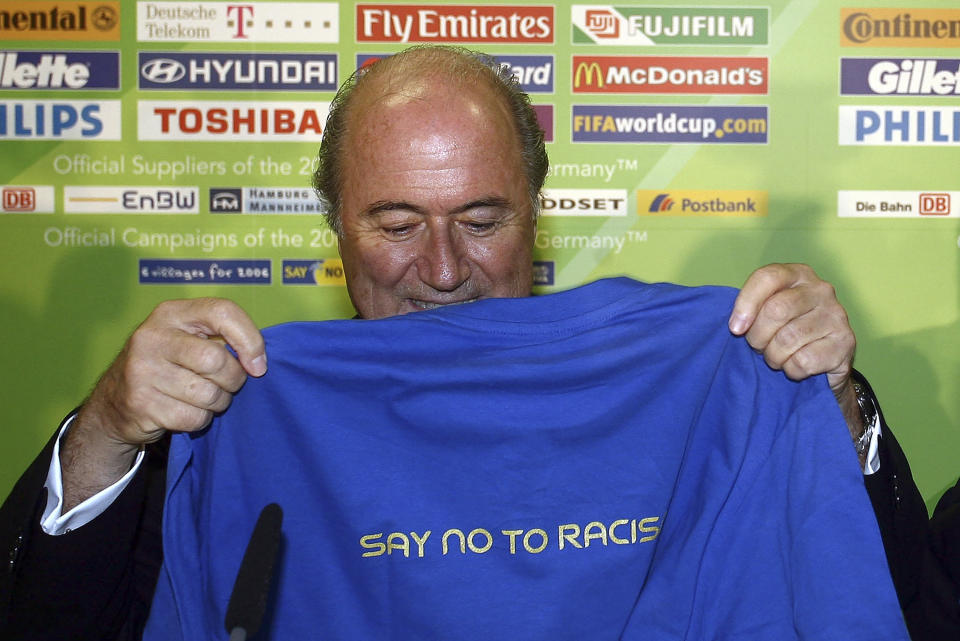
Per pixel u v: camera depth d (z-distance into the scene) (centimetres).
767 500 97
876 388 219
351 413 97
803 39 219
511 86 123
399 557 95
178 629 96
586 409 98
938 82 219
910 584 116
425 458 97
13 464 220
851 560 92
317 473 96
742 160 220
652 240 221
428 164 110
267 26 220
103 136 220
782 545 96
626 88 220
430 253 112
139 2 219
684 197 221
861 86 219
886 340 220
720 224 221
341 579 96
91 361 221
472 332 99
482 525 96
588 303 103
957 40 219
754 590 96
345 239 120
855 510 93
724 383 100
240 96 220
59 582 100
